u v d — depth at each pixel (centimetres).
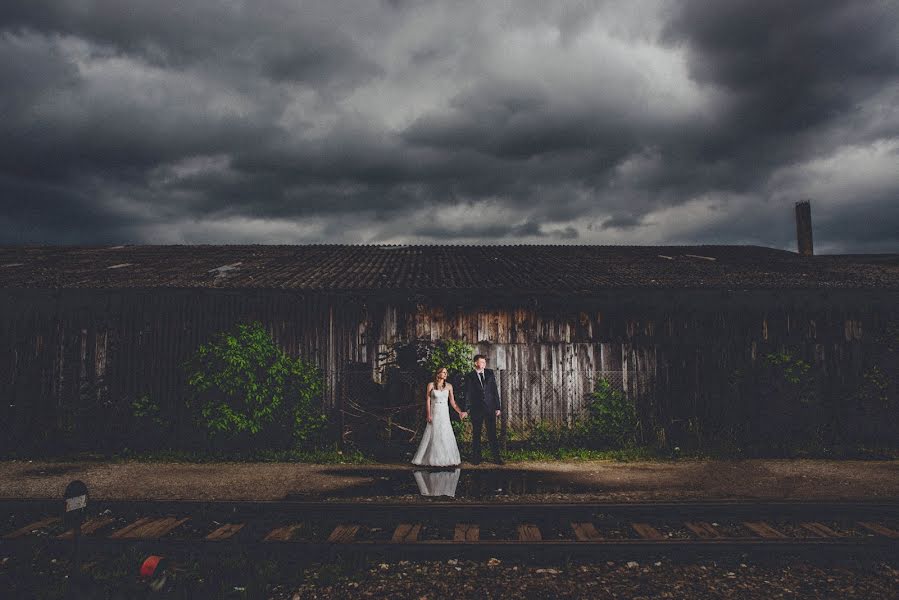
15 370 1203
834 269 1378
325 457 1045
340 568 519
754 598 467
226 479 874
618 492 785
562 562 545
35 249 1775
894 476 886
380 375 1209
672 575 514
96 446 1158
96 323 1216
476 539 589
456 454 989
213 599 462
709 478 875
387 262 1506
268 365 1132
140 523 643
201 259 1537
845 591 481
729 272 1338
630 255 1686
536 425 1200
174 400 1189
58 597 466
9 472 929
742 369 1218
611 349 1226
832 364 1220
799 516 675
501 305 1235
